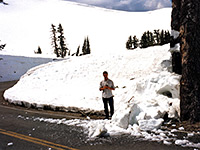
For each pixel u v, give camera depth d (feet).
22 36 358.43
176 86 22.71
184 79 19.69
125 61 56.95
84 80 49.80
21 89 49.60
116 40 334.03
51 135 18.69
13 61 111.45
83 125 21.81
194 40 19.08
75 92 39.91
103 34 377.71
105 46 303.07
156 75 27.07
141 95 26.08
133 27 423.23
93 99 33.04
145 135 17.34
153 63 49.75
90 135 18.13
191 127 18.12
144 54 59.16
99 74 52.21
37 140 17.43
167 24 422.00
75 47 311.88
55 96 38.27
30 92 44.86
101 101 31.48
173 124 19.76
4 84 79.56
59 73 57.72
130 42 239.71
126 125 19.74
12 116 28.25
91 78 50.57
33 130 20.59
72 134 18.80
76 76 53.57
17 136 18.79
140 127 18.94
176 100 21.94
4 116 28.50
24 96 41.01
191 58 19.15
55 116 27.30
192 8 19.13
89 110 27.78
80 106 29.43
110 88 23.91
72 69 58.85
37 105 33.73
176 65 25.16
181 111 20.07
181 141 14.93
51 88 46.44
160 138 16.29
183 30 19.74
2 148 15.96
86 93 37.91
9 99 40.68
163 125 19.83
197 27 19.16
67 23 464.65
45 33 381.40
